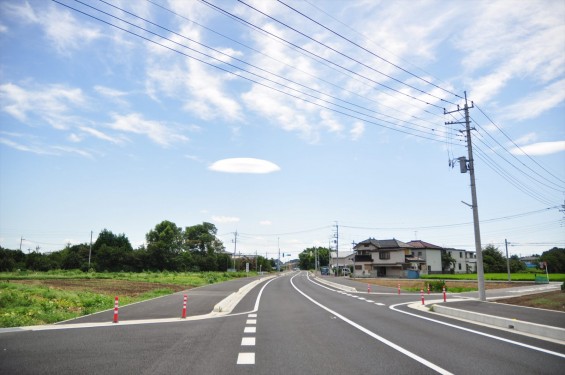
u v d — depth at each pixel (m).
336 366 6.86
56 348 8.30
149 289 28.80
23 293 19.55
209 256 96.50
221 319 13.88
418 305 20.02
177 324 12.37
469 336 10.18
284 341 9.41
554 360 7.35
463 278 55.91
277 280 58.94
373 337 10.05
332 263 111.38
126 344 8.80
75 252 79.44
